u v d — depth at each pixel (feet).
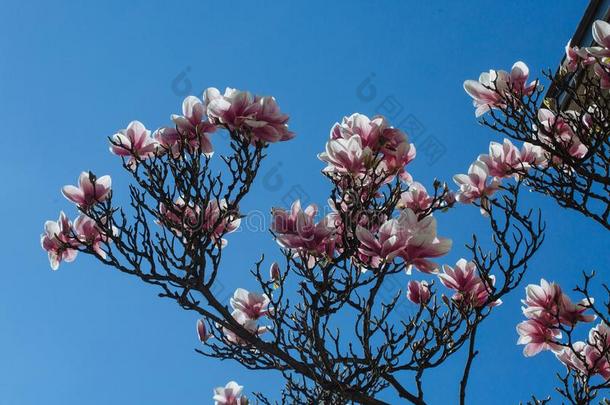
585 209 17.58
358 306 14.90
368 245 12.71
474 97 18.65
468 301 15.81
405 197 15.75
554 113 18.45
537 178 17.66
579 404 16.02
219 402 19.40
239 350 15.88
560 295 15.92
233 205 14.49
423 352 14.97
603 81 16.78
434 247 12.46
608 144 17.40
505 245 15.20
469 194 16.15
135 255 14.29
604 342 16.35
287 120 14.35
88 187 14.96
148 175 14.52
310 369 14.84
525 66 18.35
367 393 14.90
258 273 14.85
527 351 16.67
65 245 14.96
